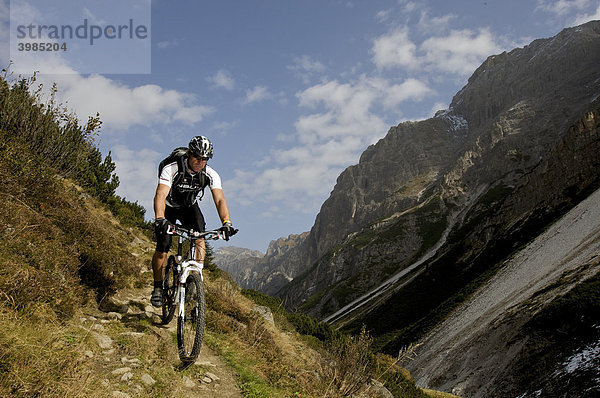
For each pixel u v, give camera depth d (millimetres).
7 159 7266
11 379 3156
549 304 60594
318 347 10328
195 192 5246
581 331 48875
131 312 6109
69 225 7371
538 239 109375
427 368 70125
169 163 5035
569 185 129750
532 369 48969
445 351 72562
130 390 3869
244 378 5281
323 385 6418
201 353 5523
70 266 6090
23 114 10141
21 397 3072
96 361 4176
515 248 117250
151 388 4066
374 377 7953
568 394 39969
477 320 79250
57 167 10898
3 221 5797
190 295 4895
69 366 3643
